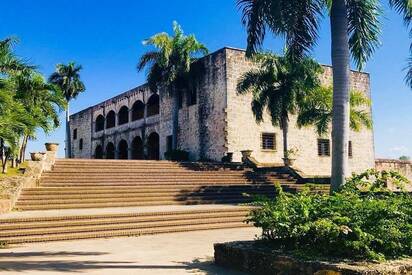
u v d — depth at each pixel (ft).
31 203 43.68
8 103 42.96
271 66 73.10
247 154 81.20
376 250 19.38
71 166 58.95
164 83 89.25
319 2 39.19
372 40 41.65
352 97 78.02
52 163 57.11
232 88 86.74
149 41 87.92
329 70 101.96
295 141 94.68
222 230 39.68
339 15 36.47
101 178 56.03
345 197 22.76
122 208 46.09
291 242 21.40
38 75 63.26
